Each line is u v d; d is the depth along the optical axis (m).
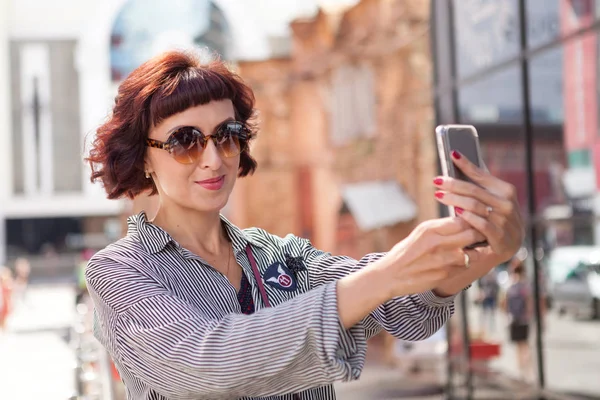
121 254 1.82
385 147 21.27
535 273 8.25
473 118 9.42
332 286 1.50
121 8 64.94
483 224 1.44
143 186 2.06
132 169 1.99
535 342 8.25
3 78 65.25
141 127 1.94
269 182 27.20
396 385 13.59
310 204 26.83
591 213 7.32
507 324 8.82
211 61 2.03
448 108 10.23
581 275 7.57
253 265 1.97
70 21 66.19
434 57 10.55
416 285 1.45
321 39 24.81
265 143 27.27
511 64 8.32
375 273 1.47
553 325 8.00
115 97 2.01
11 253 65.62
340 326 1.47
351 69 23.11
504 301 8.90
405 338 1.89
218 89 1.90
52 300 42.66
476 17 9.15
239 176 2.21
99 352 4.54
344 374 1.46
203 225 1.96
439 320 1.87
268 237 2.06
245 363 1.50
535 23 7.85
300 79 26.14
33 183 66.19
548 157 7.87
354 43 22.77
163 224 1.98
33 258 65.50
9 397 8.43
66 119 66.50
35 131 66.25
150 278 1.78
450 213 1.50
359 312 1.48
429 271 1.44
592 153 7.25
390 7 20.67
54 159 66.31
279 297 1.95
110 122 2.00
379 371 15.32
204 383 1.55
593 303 7.48
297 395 1.89
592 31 6.90
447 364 10.50
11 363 12.07
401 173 20.50
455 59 9.88
